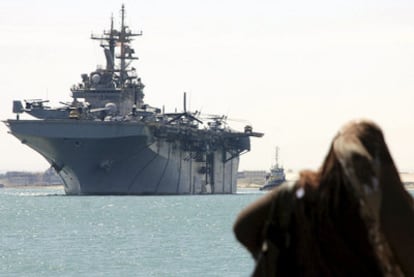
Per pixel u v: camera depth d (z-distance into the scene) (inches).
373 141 452.1
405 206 442.3
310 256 447.5
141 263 6387.8
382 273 435.8
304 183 456.1
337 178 446.9
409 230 438.0
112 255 7037.4
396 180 447.5
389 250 438.0
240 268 5999.0
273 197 465.4
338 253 442.3
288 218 456.1
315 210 449.7
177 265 6230.3
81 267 6141.7
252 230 470.6
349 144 449.7
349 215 441.4
